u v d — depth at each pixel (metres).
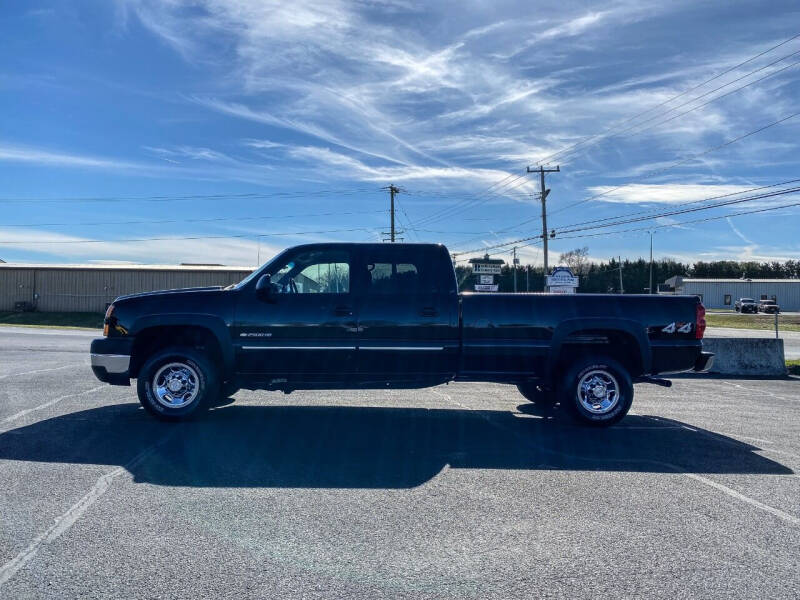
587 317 7.77
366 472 5.78
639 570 3.84
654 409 9.38
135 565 3.81
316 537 4.27
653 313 7.85
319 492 5.20
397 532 4.38
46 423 7.59
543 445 6.93
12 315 54.50
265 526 4.45
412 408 9.09
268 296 7.64
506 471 5.89
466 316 7.72
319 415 8.40
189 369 7.68
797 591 3.59
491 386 11.48
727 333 40.19
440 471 5.86
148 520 4.52
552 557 4.00
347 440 6.99
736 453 6.68
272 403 9.30
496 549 4.12
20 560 3.86
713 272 115.19
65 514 4.62
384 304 7.72
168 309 7.68
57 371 12.52
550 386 8.11
